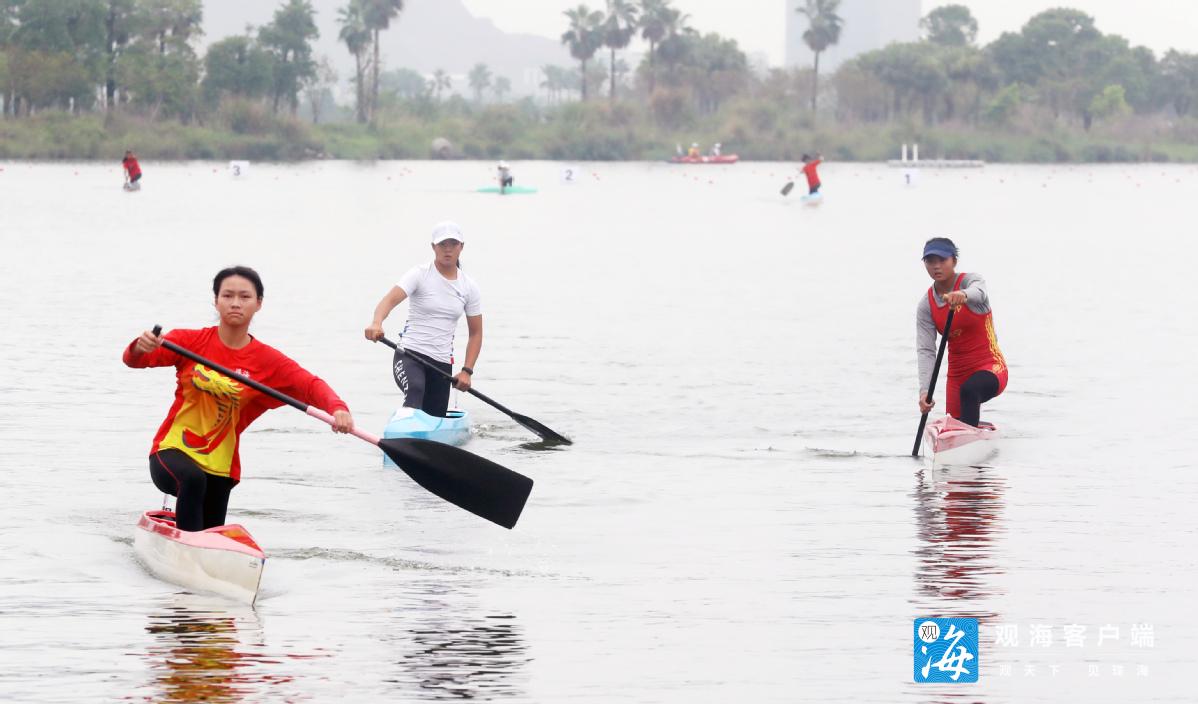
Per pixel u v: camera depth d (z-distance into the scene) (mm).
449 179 125062
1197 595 11164
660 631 10219
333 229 59469
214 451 11578
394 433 17453
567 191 104875
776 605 10906
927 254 17516
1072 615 10633
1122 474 16109
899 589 11344
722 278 41688
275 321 30000
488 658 9578
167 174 125375
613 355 26172
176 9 190125
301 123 186000
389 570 11875
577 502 14672
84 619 10312
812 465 16766
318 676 9164
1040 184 130000
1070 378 23766
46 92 173250
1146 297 37094
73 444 17156
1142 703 8820
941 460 16922
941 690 9008
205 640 9875
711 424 19562
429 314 18078
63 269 40781
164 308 31859
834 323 31266
